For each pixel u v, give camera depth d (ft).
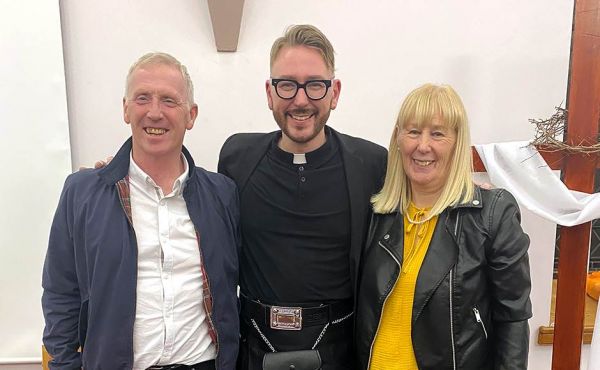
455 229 4.46
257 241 5.10
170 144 4.39
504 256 4.37
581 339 6.76
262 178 5.12
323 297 5.01
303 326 4.96
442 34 7.23
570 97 6.32
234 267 4.83
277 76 4.70
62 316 4.47
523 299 4.37
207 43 6.97
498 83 7.39
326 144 5.06
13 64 6.58
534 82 7.41
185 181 4.55
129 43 6.88
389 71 7.27
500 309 4.44
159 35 6.90
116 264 4.22
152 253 4.37
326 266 5.00
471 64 7.32
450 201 4.49
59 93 6.72
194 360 4.48
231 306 4.72
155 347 4.31
